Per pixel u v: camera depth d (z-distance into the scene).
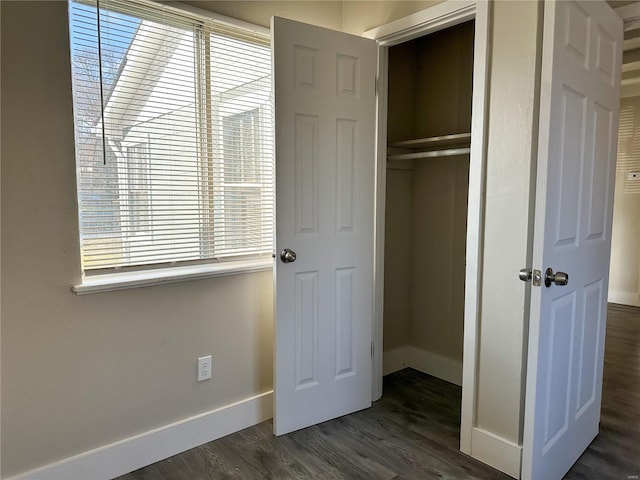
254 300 2.27
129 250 1.93
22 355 1.64
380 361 2.63
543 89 1.53
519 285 1.83
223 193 2.18
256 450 2.09
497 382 1.93
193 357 2.08
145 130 1.92
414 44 2.95
